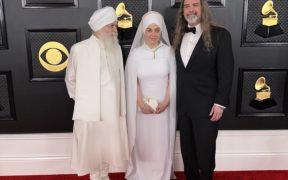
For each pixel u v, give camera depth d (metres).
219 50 2.17
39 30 2.64
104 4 2.64
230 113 2.88
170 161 2.68
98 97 2.32
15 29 2.64
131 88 2.50
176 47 2.39
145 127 2.57
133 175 2.76
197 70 2.26
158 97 2.49
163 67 2.44
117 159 2.45
